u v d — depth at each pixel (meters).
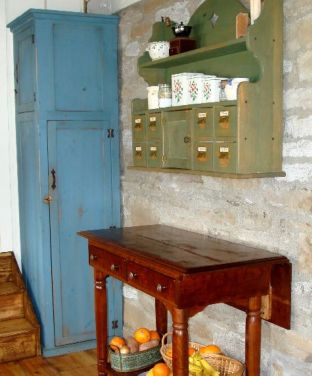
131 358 2.77
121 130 3.63
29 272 3.73
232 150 2.28
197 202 2.88
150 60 3.01
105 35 3.54
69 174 3.51
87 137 3.54
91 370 3.29
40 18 3.31
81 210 3.56
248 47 2.20
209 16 2.68
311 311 2.20
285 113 2.29
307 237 2.20
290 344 2.31
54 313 3.52
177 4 2.97
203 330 2.90
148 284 2.29
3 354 3.39
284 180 2.31
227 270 2.13
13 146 3.88
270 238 2.39
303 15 2.17
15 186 3.91
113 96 3.61
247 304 2.29
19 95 3.68
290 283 2.26
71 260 3.55
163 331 3.10
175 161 2.69
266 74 2.25
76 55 3.46
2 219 3.92
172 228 3.02
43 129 3.39
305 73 2.18
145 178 3.37
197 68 2.80
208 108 2.42
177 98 2.65
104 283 2.87
